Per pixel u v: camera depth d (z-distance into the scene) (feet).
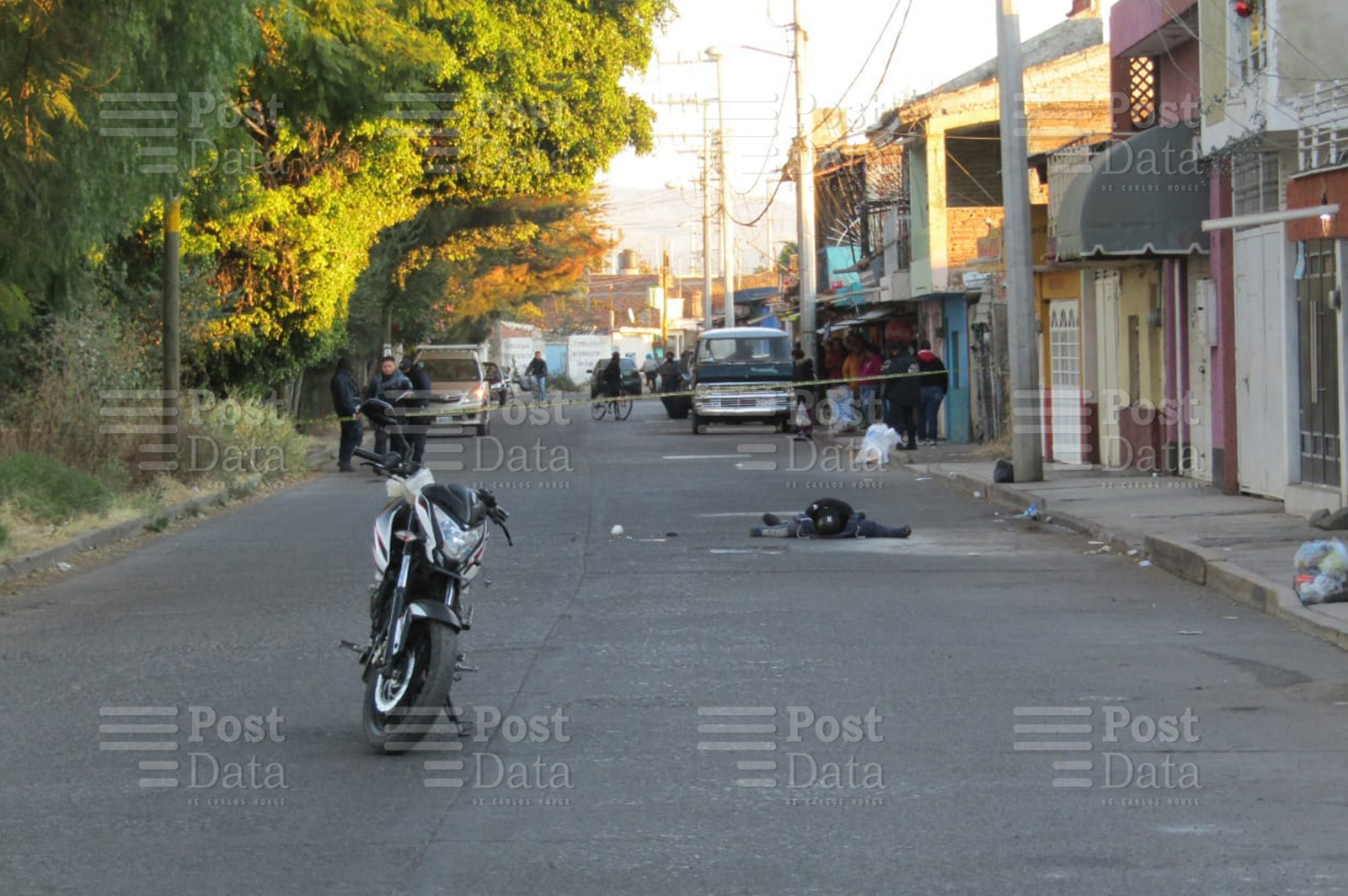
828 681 32.07
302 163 99.40
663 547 54.85
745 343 134.82
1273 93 53.83
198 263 92.02
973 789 24.03
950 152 120.47
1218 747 26.27
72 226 49.32
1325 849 20.80
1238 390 62.08
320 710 30.04
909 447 100.27
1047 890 19.35
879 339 153.69
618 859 20.80
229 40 51.72
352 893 19.52
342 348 131.44
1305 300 54.19
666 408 163.94
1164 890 19.25
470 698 30.71
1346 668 32.37
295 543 57.98
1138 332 78.43
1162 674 32.30
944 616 40.01
